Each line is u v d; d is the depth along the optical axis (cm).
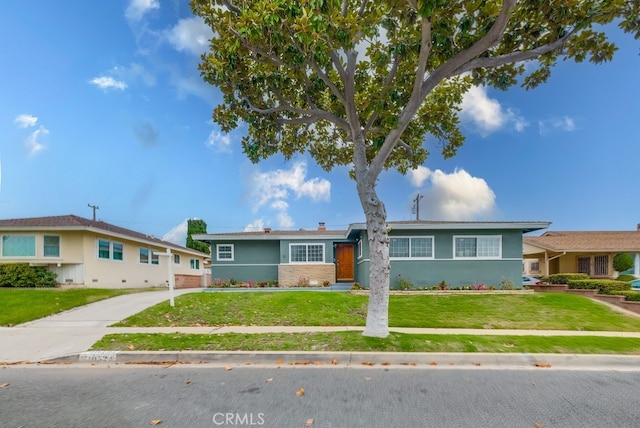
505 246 1572
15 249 1689
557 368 619
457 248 1579
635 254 2066
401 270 1570
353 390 496
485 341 735
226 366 617
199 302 1188
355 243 1973
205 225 3788
